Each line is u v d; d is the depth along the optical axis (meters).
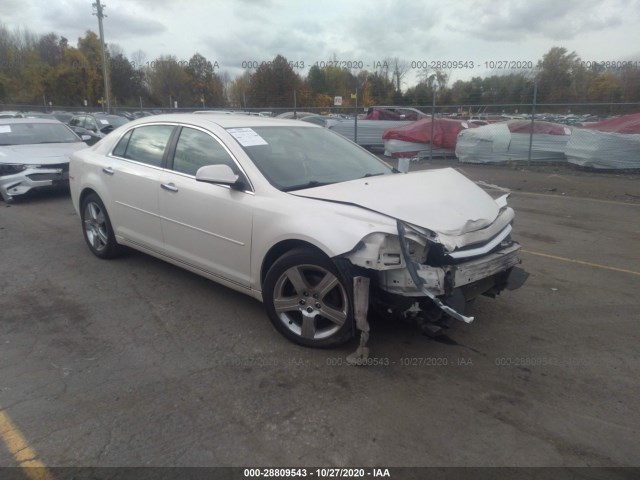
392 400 3.08
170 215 4.51
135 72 54.81
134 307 4.40
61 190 9.21
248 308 4.39
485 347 3.77
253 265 3.87
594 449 2.68
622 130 14.10
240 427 2.82
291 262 3.53
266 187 3.81
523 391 3.21
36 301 4.52
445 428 2.83
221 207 4.00
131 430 2.79
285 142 4.43
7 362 3.48
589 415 2.97
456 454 2.63
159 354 3.61
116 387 3.19
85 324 4.08
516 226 7.78
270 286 3.69
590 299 4.73
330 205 3.46
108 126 16.55
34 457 2.57
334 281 3.42
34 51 67.19
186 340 3.82
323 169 4.25
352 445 2.69
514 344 3.83
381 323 4.10
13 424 2.82
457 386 3.25
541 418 2.94
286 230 3.52
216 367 3.44
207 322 4.12
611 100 18.69
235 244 3.96
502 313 4.38
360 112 26.22
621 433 2.81
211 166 3.80
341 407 3.01
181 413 2.94
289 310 3.69
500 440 2.74
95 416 2.90
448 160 17.00
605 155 13.82
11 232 6.89
